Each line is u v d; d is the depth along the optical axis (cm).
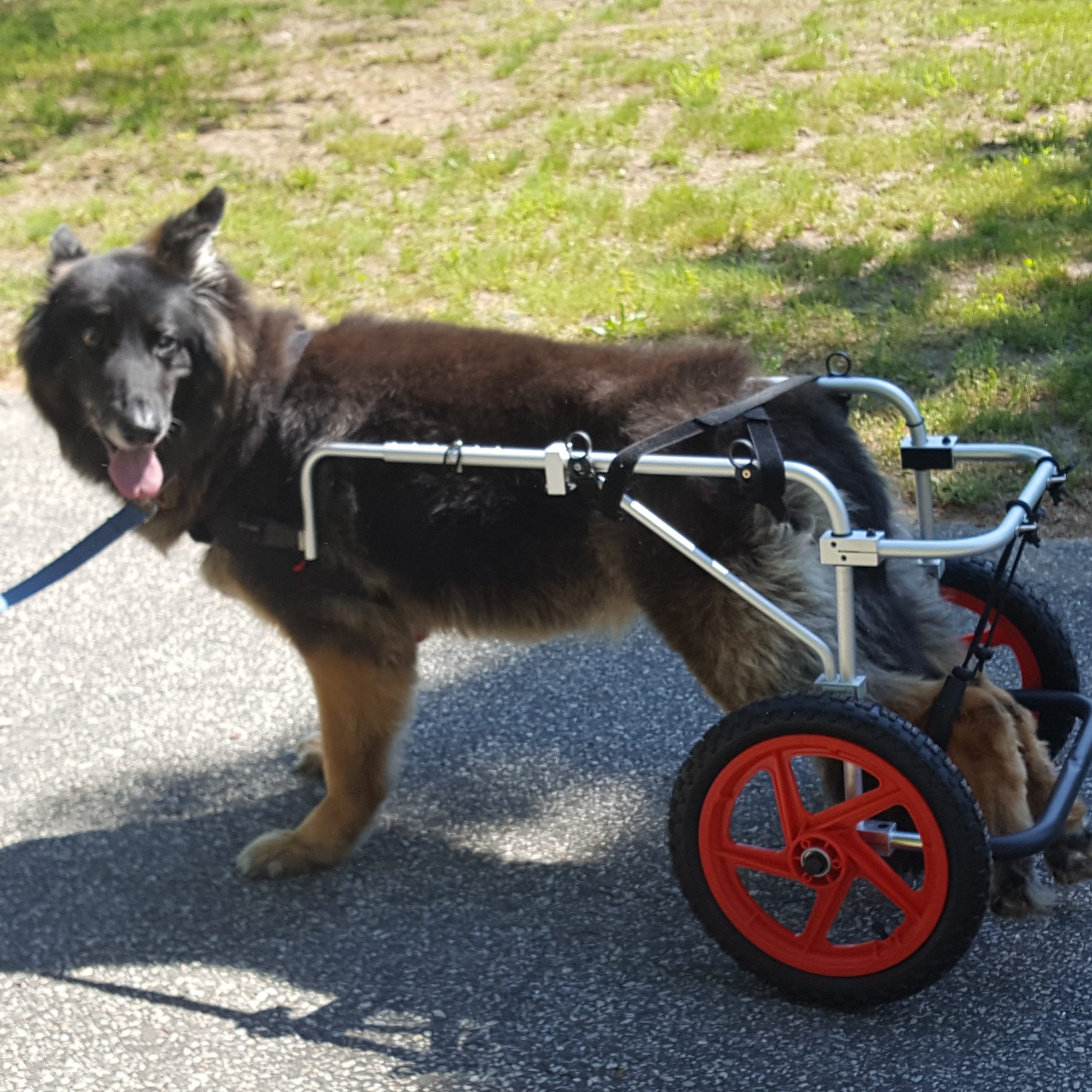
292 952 312
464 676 445
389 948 312
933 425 556
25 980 306
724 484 300
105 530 339
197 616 500
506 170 939
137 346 326
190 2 1588
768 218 795
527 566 330
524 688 435
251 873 343
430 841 357
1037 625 337
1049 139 860
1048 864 309
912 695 292
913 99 951
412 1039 279
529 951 308
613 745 400
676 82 1053
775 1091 255
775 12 1256
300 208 926
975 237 731
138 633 488
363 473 334
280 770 398
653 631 337
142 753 410
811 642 279
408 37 1342
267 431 339
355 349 345
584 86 1097
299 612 342
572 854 347
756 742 270
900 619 307
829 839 270
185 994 298
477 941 313
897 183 827
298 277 798
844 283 709
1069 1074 254
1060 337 612
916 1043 266
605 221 827
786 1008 281
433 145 1016
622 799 372
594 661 449
